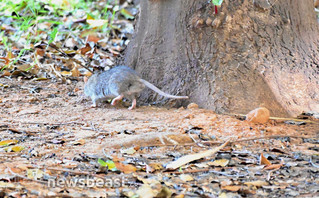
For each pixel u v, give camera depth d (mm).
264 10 10992
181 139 8062
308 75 10938
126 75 9938
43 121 9086
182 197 5547
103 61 14102
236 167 6801
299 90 10594
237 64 10391
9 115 9430
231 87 10141
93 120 9258
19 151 7258
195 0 10914
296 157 7258
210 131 8664
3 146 7480
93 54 14609
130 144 7762
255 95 10055
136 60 11641
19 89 11578
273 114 9867
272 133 8703
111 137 8148
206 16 10727
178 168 6676
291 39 11203
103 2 20078
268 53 10727
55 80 12672
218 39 10570
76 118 9359
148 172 6500
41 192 5477
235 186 5914
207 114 9555
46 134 8266
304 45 11438
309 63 11180
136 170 6598
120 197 5527
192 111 9773
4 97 10750
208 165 6840
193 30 10781
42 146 7551
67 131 8492
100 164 6512
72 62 13859
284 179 6305
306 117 9945
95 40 15633
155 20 11391
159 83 10945
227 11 10742
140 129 8648
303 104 10406
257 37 10773
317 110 10406
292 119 9656
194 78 10508
